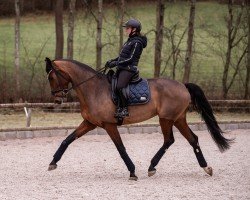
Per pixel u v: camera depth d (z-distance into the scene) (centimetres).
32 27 3597
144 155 1377
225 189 998
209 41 3048
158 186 1024
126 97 1078
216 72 2666
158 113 1112
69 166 1230
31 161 1284
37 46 3148
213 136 1130
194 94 1136
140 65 2931
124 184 1042
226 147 1134
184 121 1135
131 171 1080
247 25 2311
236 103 2112
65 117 2019
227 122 1847
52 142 1563
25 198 924
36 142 1561
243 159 1316
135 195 949
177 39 3114
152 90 1105
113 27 3181
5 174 1134
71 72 1098
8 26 3594
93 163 1268
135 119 1100
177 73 2647
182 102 1114
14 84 2227
